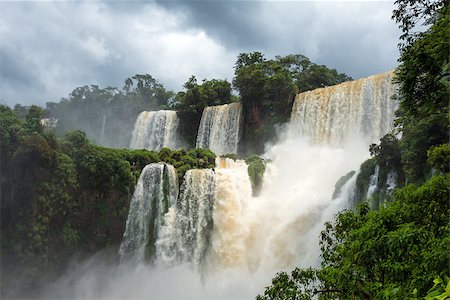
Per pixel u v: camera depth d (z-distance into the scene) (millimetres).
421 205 10945
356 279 10008
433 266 8438
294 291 11469
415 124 24484
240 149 60094
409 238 9109
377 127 43500
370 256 10086
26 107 85875
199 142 65250
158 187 45062
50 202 40875
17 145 40562
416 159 25016
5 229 40031
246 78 58844
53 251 41500
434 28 12383
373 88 45000
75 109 88500
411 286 8414
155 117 71062
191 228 43312
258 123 59250
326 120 49906
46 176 41031
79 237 43469
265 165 47656
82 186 44156
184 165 47312
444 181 11203
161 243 43312
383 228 10102
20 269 39312
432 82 13984
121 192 45781
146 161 48219
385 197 28219
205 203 43719
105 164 44812
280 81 55938
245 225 42344
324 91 51500
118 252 45469
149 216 44812
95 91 89500
